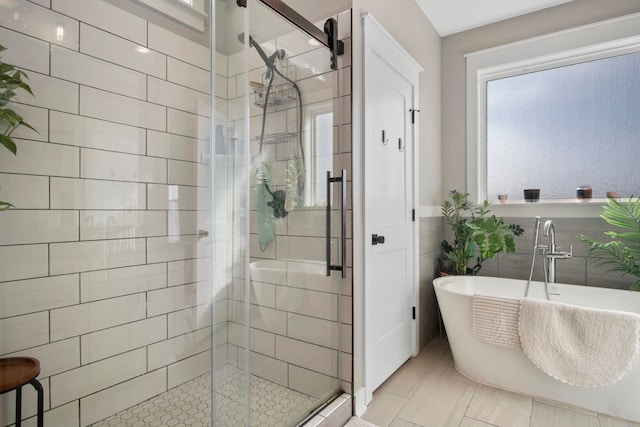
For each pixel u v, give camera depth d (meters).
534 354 1.82
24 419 1.46
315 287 1.79
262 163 1.67
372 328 1.95
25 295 1.48
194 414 1.75
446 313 2.21
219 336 1.56
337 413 1.67
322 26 1.85
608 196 2.42
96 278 1.70
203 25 2.17
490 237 2.56
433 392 1.99
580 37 2.52
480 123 2.98
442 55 3.10
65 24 1.59
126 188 1.82
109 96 1.75
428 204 2.81
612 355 1.66
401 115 2.33
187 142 2.10
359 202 1.87
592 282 2.45
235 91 1.68
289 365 1.68
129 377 1.81
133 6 1.84
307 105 1.80
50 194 1.55
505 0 2.57
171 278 2.00
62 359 1.58
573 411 1.77
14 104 1.44
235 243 1.62
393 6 2.28
